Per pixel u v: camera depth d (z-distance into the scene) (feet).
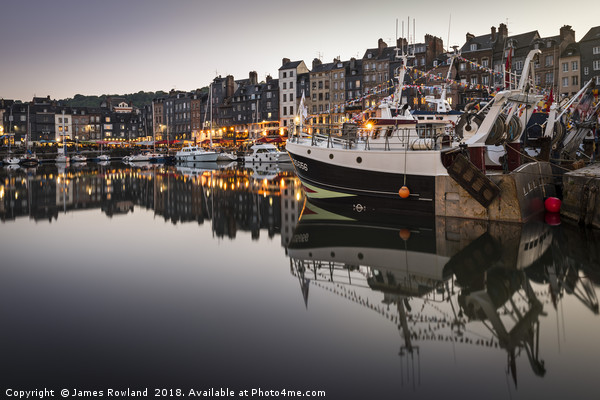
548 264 33.71
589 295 27.66
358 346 21.22
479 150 47.24
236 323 23.73
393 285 30.04
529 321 23.89
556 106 60.70
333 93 252.01
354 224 50.16
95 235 48.42
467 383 17.99
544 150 54.95
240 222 55.52
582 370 18.88
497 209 46.83
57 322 23.97
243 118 298.35
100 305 26.50
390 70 223.71
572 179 46.68
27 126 338.95
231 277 32.09
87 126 393.70
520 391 17.38
